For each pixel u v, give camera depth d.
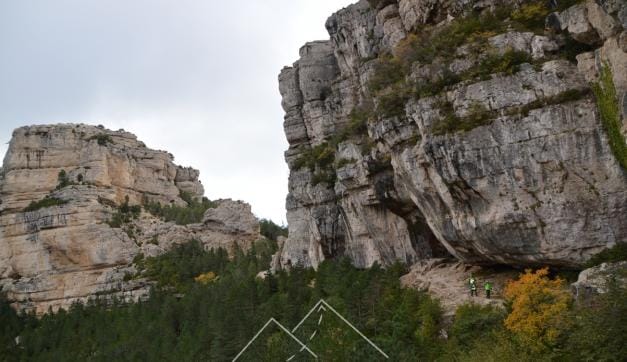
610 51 45.34
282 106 108.75
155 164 185.62
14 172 159.38
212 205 190.62
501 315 46.34
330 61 104.00
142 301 124.44
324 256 89.50
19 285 146.88
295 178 94.50
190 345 77.50
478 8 61.34
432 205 58.72
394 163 63.09
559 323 40.06
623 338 35.12
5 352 106.31
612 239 46.44
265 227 189.75
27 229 152.00
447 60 54.31
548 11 53.22
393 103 60.91
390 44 78.00
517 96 49.25
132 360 81.62
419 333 50.16
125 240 150.25
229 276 126.31
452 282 59.59
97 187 160.00
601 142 46.34
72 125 169.88
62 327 115.50
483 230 52.19
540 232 49.09
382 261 77.88
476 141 50.47
